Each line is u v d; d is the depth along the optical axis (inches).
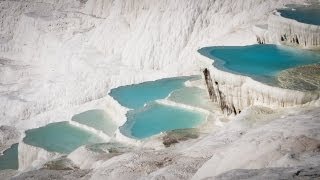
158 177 430.6
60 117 1163.3
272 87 567.5
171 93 890.7
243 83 629.9
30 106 1315.2
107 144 682.2
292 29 809.5
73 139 893.2
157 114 796.0
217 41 1196.5
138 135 711.7
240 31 1148.5
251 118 557.9
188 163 458.3
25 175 584.7
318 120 419.5
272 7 1240.8
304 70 636.7
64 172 577.6
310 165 297.9
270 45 836.6
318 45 767.7
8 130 1197.1
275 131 406.3
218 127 650.2
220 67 687.7
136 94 966.4
